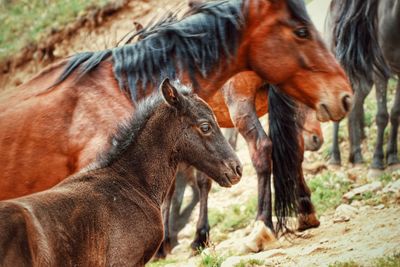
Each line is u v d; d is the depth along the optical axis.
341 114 12.59
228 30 12.49
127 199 10.19
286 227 15.20
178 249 18.06
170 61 12.20
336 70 12.65
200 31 12.42
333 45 19.30
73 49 30.03
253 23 12.59
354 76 18.39
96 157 10.84
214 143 10.81
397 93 19.34
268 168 15.28
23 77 30.64
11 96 11.85
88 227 9.50
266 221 15.15
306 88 12.67
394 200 16.41
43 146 11.43
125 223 10.04
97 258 9.56
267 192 15.26
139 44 12.23
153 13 29.22
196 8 12.72
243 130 15.48
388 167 19.28
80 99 11.69
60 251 9.01
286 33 12.57
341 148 21.78
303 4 12.70
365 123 22.39
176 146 10.69
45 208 9.10
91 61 12.02
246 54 12.71
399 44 17.30
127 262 10.02
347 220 15.80
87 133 11.45
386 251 12.57
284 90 12.93
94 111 11.59
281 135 15.20
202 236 16.78
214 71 12.47
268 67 12.65
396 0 16.94
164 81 10.48
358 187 18.23
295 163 15.25
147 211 10.35
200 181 16.95
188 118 10.70
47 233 8.91
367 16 18.06
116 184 10.21
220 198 20.78
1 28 32.88
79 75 11.89
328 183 19.03
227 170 10.81
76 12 30.67
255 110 15.57
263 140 15.34
